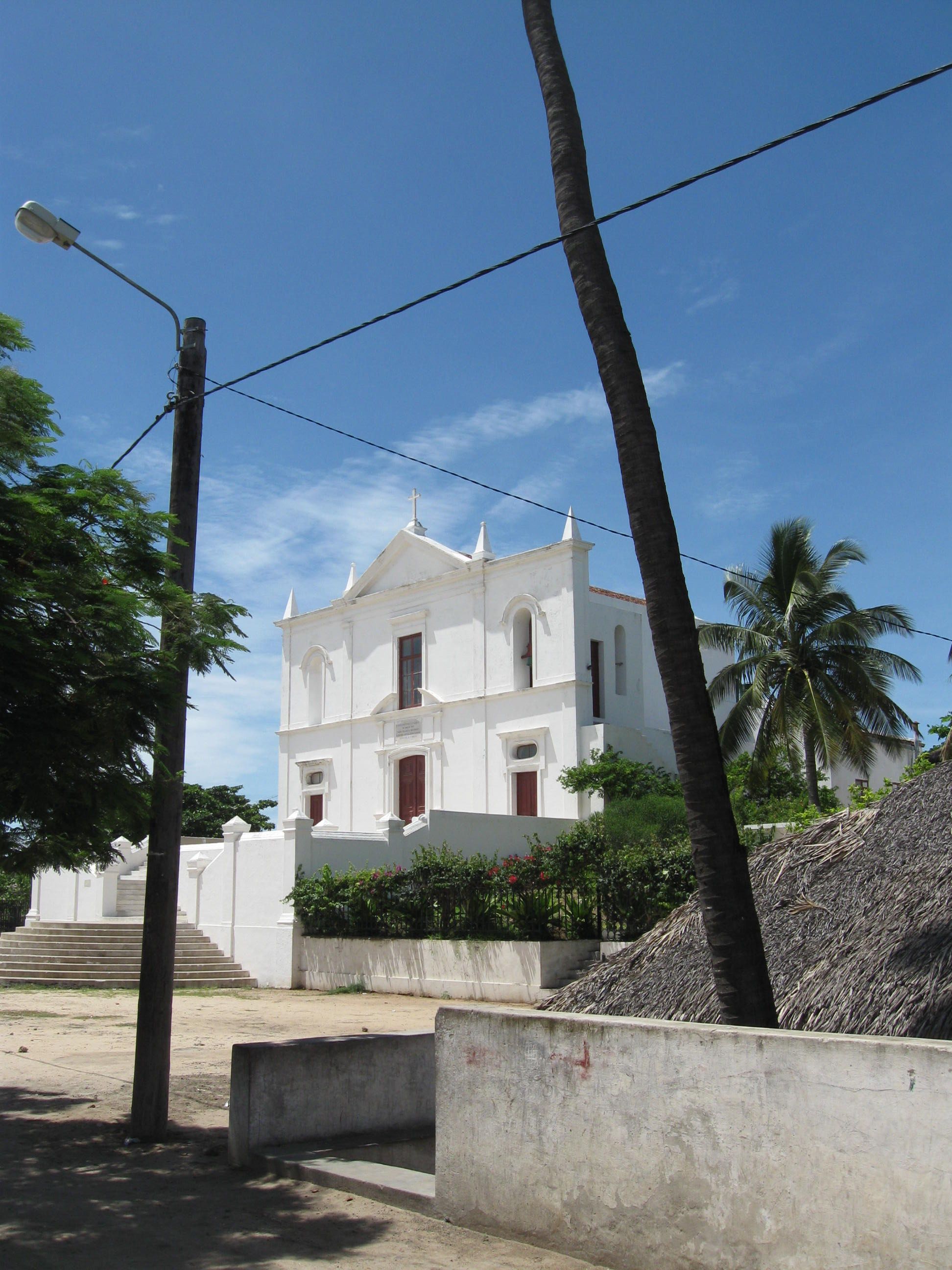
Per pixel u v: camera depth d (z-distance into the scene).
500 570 32.91
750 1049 4.56
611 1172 5.02
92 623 7.42
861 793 17.97
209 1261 5.46
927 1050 4.03
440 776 33.56
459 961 19.61
